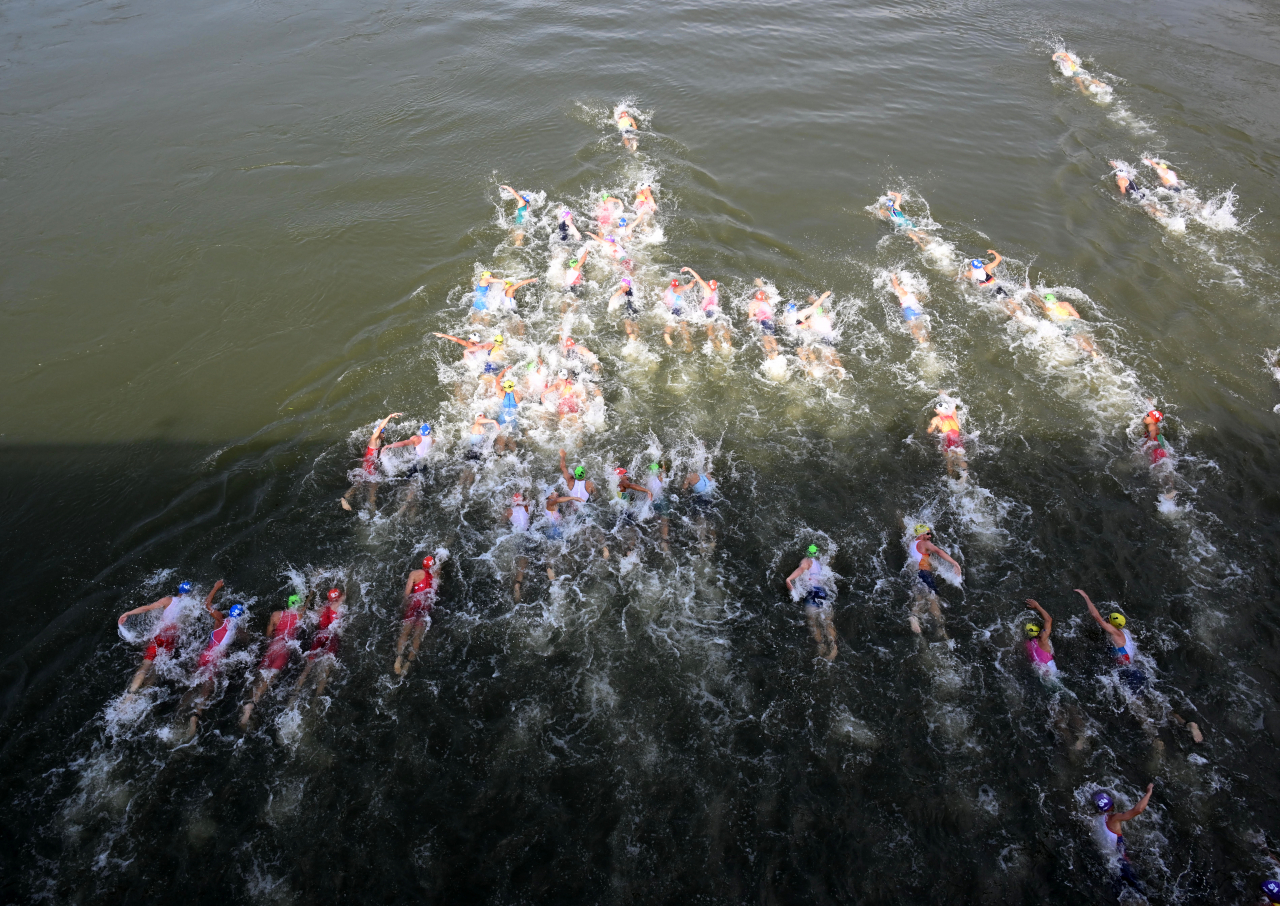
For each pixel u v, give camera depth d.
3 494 14.45
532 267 20.27
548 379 16.88
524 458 15.18
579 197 22.91
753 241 21.14
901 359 17.38
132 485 14.63
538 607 12.54
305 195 23.02
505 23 33.59
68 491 14.51
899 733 10.90
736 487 14.57
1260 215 21.67
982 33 32.34
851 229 21.48
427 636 12.08
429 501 14.34
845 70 29.52
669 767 10.45
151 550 13.42
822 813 10.00
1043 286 19.36
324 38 32.69
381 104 27.67
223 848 9.63
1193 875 9.56
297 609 12.30
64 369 17.25
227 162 24.58
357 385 16.92
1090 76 28.73
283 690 11.36
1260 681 11.51
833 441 15.48
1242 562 13.07
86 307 19.00
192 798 10.12
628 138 25.19
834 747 10.71
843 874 9.43
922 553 13.09
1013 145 25.05
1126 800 10.24
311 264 20.34
